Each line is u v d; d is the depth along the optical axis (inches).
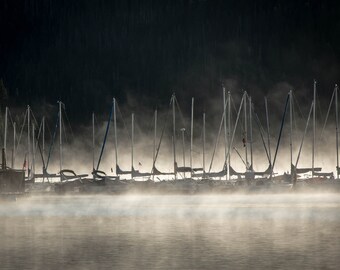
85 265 2896.2
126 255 3129.9
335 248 3282.5
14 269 2824.8
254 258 3016.7
